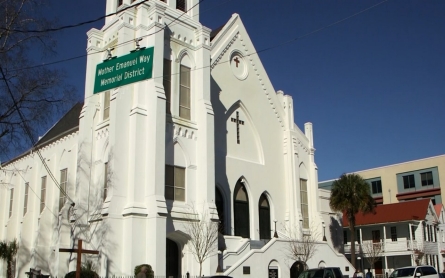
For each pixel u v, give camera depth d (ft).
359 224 180.65
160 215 89.45
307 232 136.56
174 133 102.17
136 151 93.50
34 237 128.88
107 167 98.63
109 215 88.53
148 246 88.69
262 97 137.39
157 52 99.60
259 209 129.18
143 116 96.43
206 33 113.19
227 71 127.54
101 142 104.06
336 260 128.88
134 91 98.58
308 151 148.77
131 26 102.17
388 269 175.83
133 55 64.90
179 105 105.40
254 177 128.06
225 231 115.85
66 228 104.47
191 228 98.02
